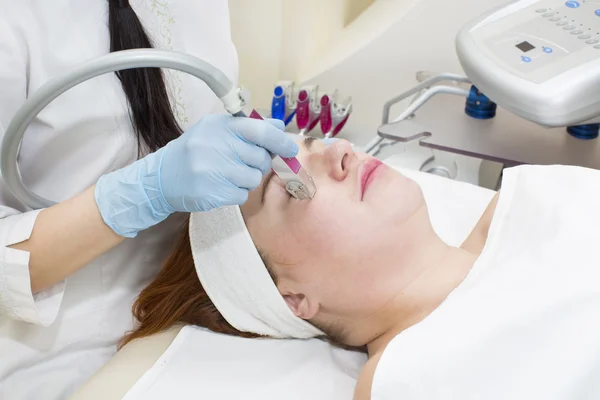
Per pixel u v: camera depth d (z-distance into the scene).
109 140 0.96
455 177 1.65
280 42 1.77
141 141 0.99
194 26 1.06
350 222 0.89
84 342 1.07
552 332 0.73
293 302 0.99
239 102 0.73
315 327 1.02
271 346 1.03
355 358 1.04
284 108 1.76
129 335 1.06
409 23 1.69
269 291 0.95
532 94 0.99
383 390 0.74
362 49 1.77
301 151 0.97
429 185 1.28
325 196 0.90
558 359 0.70
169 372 0.96
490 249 0.94
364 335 0.99
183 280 1.05
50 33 0.86
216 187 0.77
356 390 0.81
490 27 1.18
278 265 0.95
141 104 0.95
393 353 0.76
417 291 0.92
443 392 0.72
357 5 1.97
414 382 0.73
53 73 0.87
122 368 0.97
